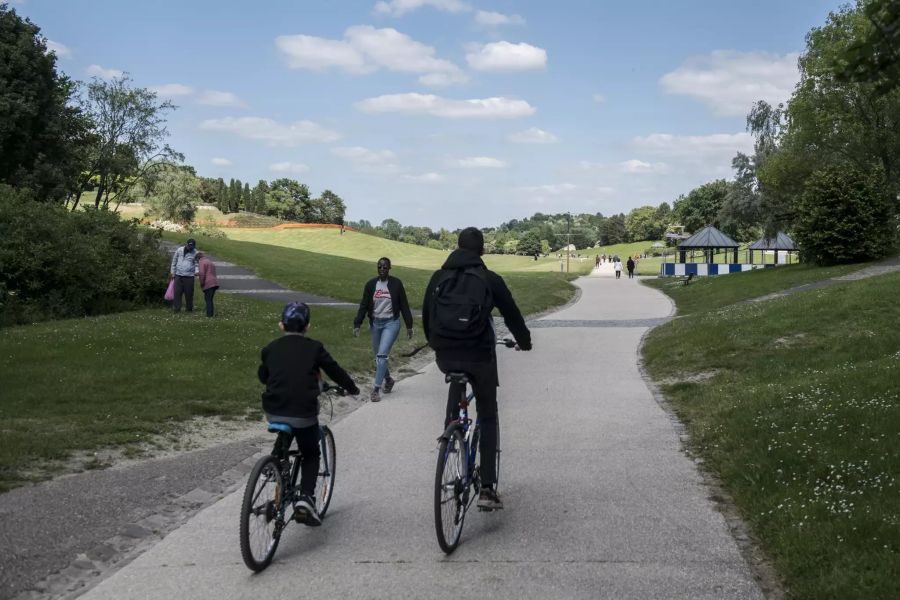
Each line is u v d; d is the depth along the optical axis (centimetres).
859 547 420
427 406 965
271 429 470
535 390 1065
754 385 979
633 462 669
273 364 484
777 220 5228
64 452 678
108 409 858
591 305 3067
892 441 614
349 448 739
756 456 618
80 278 2039
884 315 1392
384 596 404
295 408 475
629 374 1200
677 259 10031
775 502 511
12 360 1152
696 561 442
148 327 1648
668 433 781
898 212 4022
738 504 538
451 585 416
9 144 4350
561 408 928
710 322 1633
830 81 3816
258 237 12375
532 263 11588
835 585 377
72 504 542
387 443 758
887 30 444
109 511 535
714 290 3406
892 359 965
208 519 534
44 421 788
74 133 5141
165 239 5103
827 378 895
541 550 465
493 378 504
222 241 5706
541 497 572
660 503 551
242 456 711
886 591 365
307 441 491
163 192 8644
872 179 3528
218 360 1230
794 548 429
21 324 1745
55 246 1980
